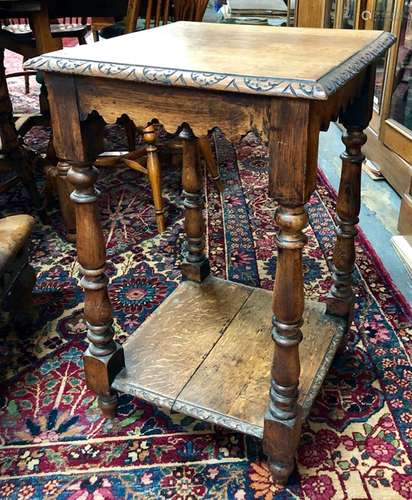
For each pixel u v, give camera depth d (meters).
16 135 1.89
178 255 1.79
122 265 1.74
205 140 2.06
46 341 1.40
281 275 0.85
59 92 0.89
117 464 1.07
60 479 1.04
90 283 1.05
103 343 1.10
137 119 0.86
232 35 1.07
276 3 3.54
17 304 1.40
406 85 2.00
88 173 0.96
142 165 2.19
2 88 1.79
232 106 0.78
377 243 1.83
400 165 2.09
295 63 0.82
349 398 1.21
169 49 0.93
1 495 1.01
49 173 1.93
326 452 1.08
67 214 1.82
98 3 2.20
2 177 2.33
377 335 1.39
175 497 1.00
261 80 0.74
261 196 2.18
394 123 2.11
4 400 1.22
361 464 1.05
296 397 0.96
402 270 1.69
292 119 0.74
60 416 1.18
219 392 1.09
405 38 1.97
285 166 0.78
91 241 1.01
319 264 1.71
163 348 1.21
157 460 1.08
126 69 0.81
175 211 2.08
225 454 1.08
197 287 1.43
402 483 1.01
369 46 0.96
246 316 1.31
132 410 1.20
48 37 1.81
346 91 0.91
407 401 1.19
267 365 1.16
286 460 0.98
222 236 1.90
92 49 0.93
